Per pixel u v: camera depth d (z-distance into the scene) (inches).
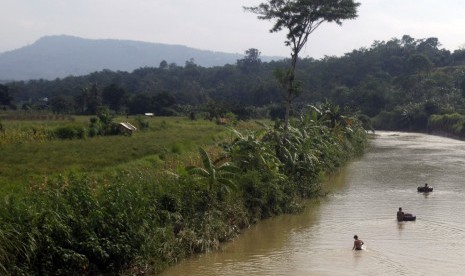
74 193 713.6
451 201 1273.4
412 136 3823.8
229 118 3021.7
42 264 592.7
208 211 892.0
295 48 1509.6
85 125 2054.6
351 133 2357.3
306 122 1802.4
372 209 1189.1
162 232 764.6
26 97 6604.3
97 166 1133.7
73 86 6737.2
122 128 2128.4
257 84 5841.5
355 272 758.5
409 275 746.2
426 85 5088.6
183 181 898.1
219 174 954.7
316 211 1170.0
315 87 5713.6
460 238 938.1
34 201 666.2
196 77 7706.7
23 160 1194.0
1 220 588.1
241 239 934.4
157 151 1428.4
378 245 897.5
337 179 1643.7
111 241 671.8
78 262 620.4
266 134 1375.5
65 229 629.6
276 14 1485.0
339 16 1461.6
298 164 1323.8
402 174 1747.0
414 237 945.5
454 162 2084.2
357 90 5300.2
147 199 772.6
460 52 6574.8
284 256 836.0
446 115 3895.2
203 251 835.4
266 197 1085.8
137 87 6820.9
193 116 3393.2
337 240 931.3
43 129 1855.3
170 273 746.2
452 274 750.5
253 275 745.6
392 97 5064.0
